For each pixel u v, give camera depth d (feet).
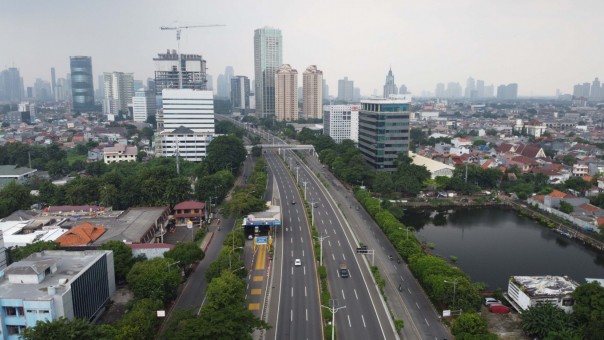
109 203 652.48
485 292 424.46
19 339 313.12
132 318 309.22
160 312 348.59
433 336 340.39
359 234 587.27
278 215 590.55
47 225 553.23
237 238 495.00
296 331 347.97
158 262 397.80
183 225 623.77
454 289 365.40
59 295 318.65
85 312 353.31
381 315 373.61
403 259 499.10
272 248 527.81
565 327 326.03
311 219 639.35
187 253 436.76
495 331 350.02
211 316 297.74
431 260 421.59
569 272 494.59
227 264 409.90
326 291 407.03
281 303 395.14
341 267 460.96
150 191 654.12
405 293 416.05
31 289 330.13
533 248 574.97
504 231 649.61
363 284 435.12
